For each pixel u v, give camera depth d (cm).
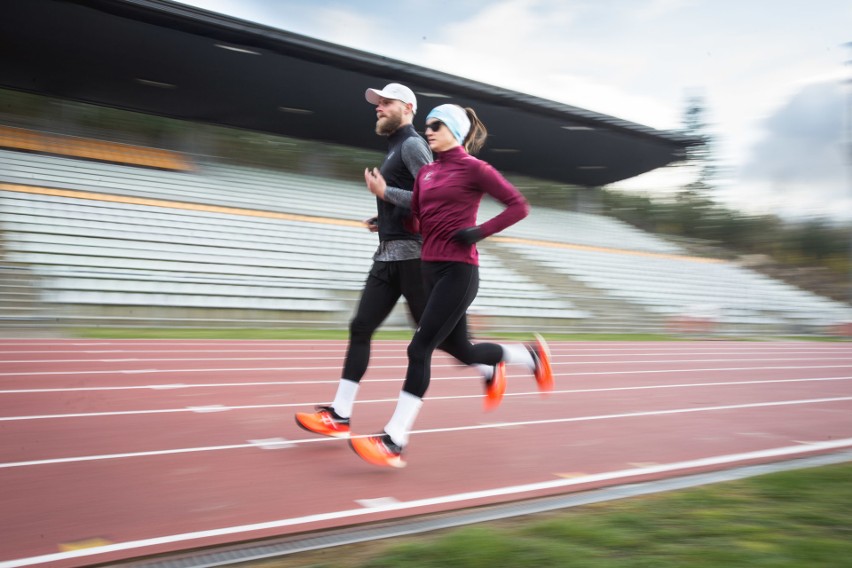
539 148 2875
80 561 216
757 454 405
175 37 1942
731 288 2588
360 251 1852
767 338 2020
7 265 1270
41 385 581
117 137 2262
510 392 642
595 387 707
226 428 431
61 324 1169
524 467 356
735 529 246
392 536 244
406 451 385
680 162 3172
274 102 2284
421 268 341
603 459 381
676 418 530
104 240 1467
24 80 2022
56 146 2067
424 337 328
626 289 2197
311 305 1499
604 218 3316
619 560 214
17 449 359
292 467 341
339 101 2339
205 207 1838
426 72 2319
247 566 216
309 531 249
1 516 257
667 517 261
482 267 2023
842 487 308
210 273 1482
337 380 687
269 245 1711
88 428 417
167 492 294
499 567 207
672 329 1959
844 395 716
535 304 1847
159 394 559
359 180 2764
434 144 330
